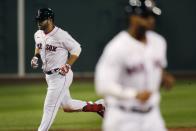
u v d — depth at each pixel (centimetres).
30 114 3753
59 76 2534
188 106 4053
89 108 2803
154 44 1541
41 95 4662
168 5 5709
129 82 1506
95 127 3247
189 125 3306
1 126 3316
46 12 2497
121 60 1470
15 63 5556
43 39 2525
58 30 2516
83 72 5603
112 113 1516
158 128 1542
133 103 1498
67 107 2748
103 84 1455
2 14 5531
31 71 5550
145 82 1510
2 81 5522
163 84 1602
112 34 5616
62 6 5562
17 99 4453
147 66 1502
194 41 5775
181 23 5738
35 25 5556
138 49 1488
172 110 3881
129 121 1506
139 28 1494
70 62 2536
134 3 1487
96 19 5606
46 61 2536
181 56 5753
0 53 5550
